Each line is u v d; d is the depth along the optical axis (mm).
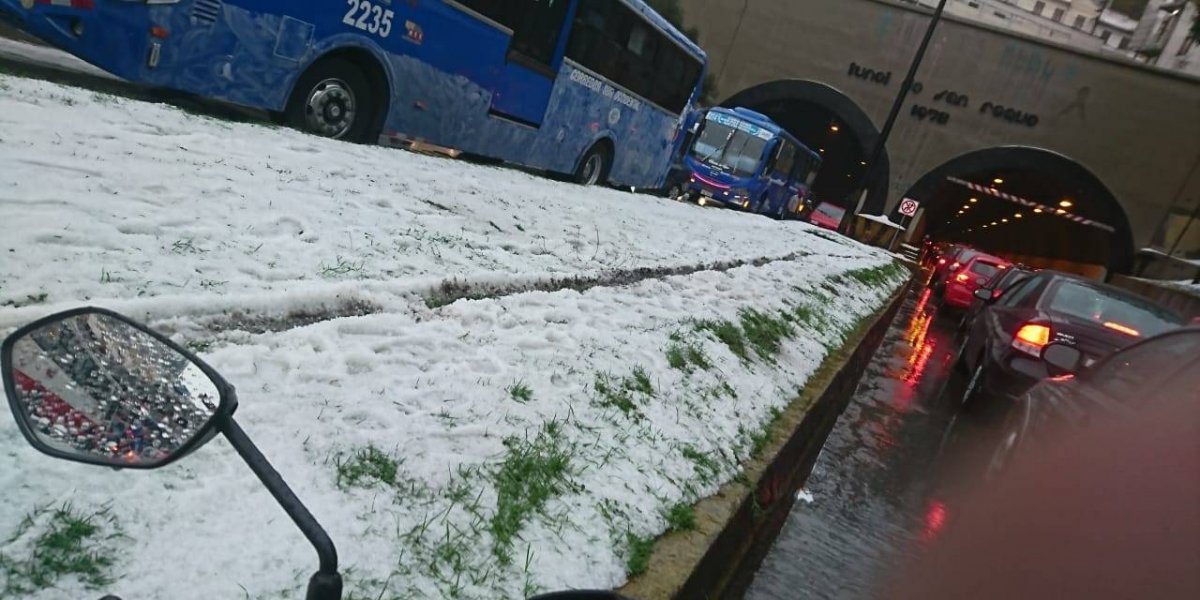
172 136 5816
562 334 4578
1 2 6387
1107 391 4496
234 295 3387
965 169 43312
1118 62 40156
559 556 2574
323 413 2799
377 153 8234
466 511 2586
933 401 8836
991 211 62094
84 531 1873
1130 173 40594
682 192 26609
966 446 7180
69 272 3145
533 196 9445
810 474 5398
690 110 17344
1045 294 8156
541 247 6754
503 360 3918
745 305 7566
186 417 1009
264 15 7543
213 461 2293
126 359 1008
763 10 45562
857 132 44938
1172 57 75938
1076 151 41312
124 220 3877
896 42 43562
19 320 2631
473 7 9812
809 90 45094
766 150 25719
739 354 6016
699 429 4211
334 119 8844
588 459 3273
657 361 4859
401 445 2793
